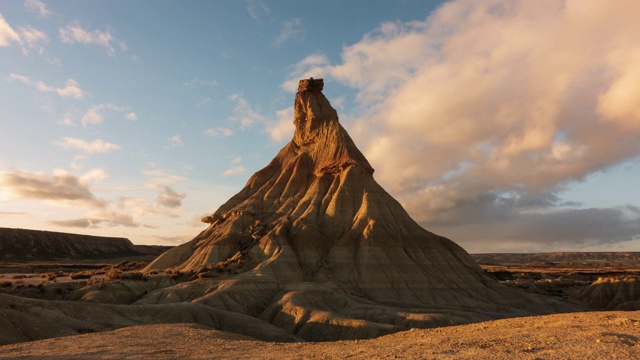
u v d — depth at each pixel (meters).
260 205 139.38
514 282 141.25
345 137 150.25
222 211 144.50
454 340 21.45
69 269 164.75
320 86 164.62
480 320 83.75
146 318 59.81
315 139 157.00
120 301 82.38
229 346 27.38
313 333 69.31
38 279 105.12
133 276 92.56
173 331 35.34
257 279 94.31
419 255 117.38
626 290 116.94
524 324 26.52
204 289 88.69
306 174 148.00
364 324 66.06
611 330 21.27
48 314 47.12
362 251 114.00
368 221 121.69
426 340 22.52
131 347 27.11
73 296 81.06
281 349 25.33
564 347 18.22
